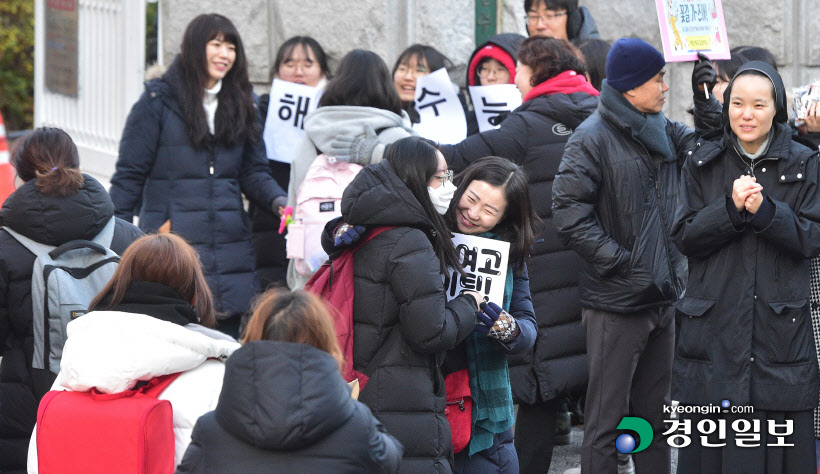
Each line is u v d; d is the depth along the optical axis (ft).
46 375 32.45
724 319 34.35
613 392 37.88
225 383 21.70
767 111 33.17
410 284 28.50
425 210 29.32
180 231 46.11
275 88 51.01
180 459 25.54
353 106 42.16
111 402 25.25
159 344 25.50
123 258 27.25
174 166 46.26
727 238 33.81
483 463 32.19
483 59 52.06
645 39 59.72
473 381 31.32
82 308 32.27
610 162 36.88
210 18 46.11
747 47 49.24
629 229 37.09
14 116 137.28
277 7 59.26
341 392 21.76
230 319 47.83
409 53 52.54
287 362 21.43
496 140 41.70
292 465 21.47
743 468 34.58
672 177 38.32
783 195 33.94
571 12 53.36
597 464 38.11
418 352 29.07
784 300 33.78
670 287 37.40
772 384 33.83
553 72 42.24
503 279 30.81
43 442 25.55
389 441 23.11
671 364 38.91
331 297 29.45
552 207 37.93
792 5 58.03
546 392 41.09
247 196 48.78
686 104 59.93
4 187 50.24
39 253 32.86
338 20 58.39
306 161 43.52
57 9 69.92
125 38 62.49
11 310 33.04
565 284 41.78
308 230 41.78
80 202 32.96
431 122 50.14
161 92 46.21
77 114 68.08
